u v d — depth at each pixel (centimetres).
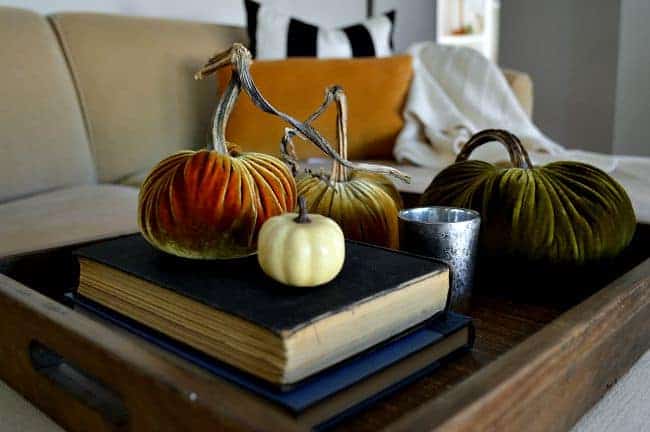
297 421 36
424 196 70
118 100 147
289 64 153
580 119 251
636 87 233
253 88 50
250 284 44
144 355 38
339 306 40
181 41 160
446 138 149
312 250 42
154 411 36
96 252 53
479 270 65
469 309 59
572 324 44
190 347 43
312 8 223
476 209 62
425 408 33
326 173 70
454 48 174
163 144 154
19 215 103
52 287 65
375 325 42
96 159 146
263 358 38
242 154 53
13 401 50
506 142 67
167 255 52
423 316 47
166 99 155
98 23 149
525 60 263
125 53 150
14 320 49
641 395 50
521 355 39
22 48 132
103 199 115
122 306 49
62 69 140
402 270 47
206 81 161
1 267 62
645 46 228
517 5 261
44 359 49
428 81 164
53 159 134
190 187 48
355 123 154
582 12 242
